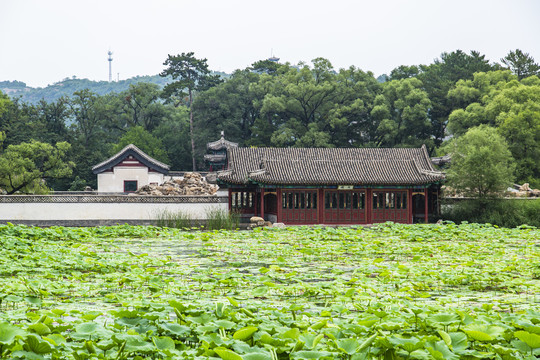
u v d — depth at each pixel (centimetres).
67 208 4662
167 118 10344
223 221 4462
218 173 4719
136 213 4709
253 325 1077
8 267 1955
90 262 2122
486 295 1681
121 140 8775
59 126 9025
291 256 2670
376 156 5150
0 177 5972
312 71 8788
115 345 920
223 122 9238
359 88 8619
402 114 8225
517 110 6800
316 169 4797
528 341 912
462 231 3716
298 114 8744
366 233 3825
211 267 2311
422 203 4903
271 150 5128
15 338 841
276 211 4716
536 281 1939
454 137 7538
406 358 909
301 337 957
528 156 6569
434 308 1303
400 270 2006
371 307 1320
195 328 1027
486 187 4762
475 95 8438
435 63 11062
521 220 4500
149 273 1994
